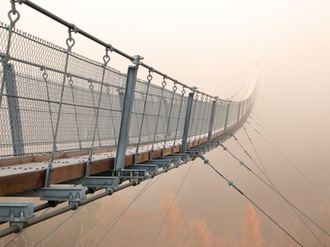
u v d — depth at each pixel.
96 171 5.88
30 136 4.16
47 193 4.27
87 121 5.45
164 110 9.77
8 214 3.40
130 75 6.34
